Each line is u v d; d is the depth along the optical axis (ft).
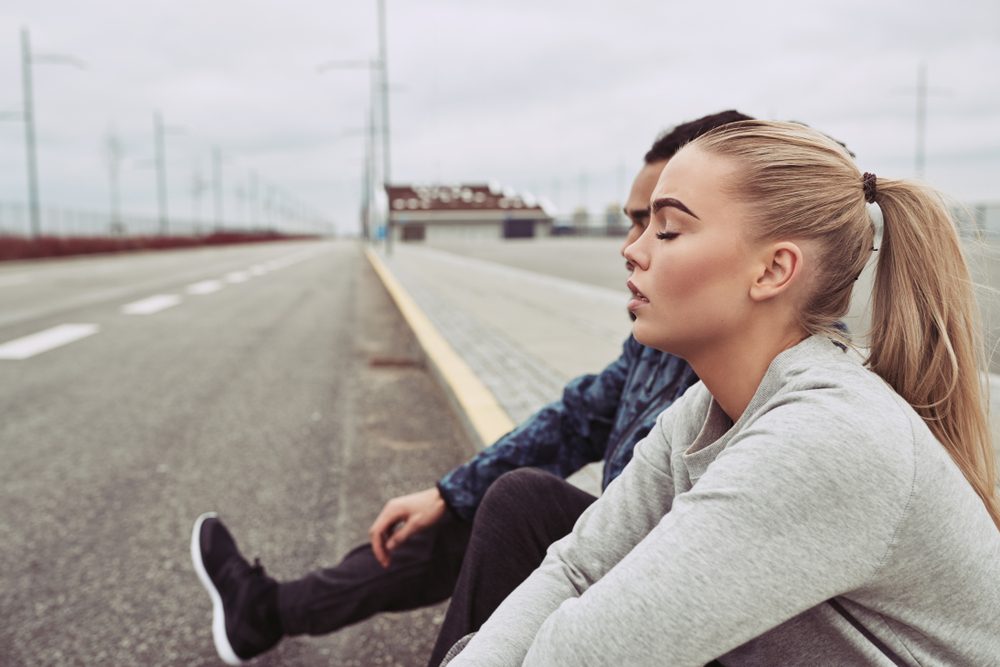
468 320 25.17
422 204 295.07
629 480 3.36
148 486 11.12
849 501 2.31
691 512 2.48
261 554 8.78
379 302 41.19
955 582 2.46
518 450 5.20
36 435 13.87
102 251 108.58
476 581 4.07
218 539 6.21
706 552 2.39
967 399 2.80
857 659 2.60
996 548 2.53
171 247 151.53
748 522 2.37
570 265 63.26
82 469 11.91
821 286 2.71
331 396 17.11
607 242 156.97
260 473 11.68
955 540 2.41
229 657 5.89
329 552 8.82
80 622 7.37
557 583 3.16
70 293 43.65
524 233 266.77
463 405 13.28
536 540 4.06
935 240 2.76
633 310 2.91
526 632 3.00
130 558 8.74
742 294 2.69
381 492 10.79
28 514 10.05
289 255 128.26
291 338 26.61
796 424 2.43
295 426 14.46
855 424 2.37
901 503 2.31
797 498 2.34
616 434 4.74
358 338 26.86
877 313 2.88
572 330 22.67
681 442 3.13
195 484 11.19
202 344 24.89
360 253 145.28
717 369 2.86
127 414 15.44
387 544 5.55
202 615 7.51
